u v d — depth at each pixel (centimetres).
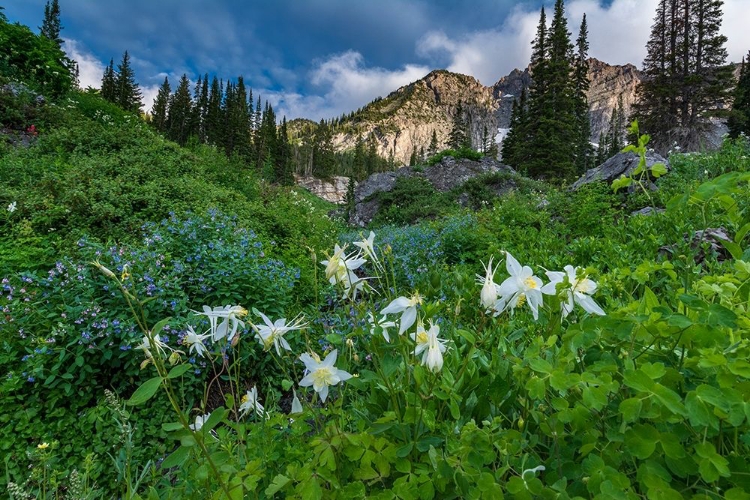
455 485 117
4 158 745
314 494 111
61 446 280
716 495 87
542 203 880
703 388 88
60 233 516
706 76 2664
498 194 1463
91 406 312
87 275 354
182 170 941
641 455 92
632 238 390
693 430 100
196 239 506
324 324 334
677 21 2756
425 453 133
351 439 117
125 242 497
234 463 148
